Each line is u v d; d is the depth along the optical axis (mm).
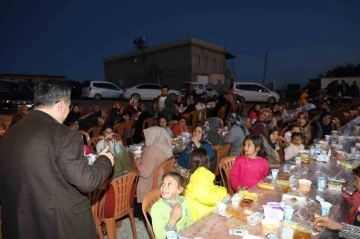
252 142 3162
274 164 3859
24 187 1587
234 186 3225
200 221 2039
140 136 7363
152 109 9266
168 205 2260
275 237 1748
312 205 2344
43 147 1575
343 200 2555
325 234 2197
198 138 4320
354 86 16391
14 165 1595
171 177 2312
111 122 7961
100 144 3977
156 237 2174
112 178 2930
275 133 4949
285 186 2744
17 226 1610
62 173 1604
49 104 1683
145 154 3523
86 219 1765
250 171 3152
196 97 12680
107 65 33656
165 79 27875
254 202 2387
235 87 18984
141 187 3488
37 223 1611
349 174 3197
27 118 1673
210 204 2467
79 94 18688
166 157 3523
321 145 4660
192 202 2523
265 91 18859
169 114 8266
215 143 5160
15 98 14453
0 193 1676
